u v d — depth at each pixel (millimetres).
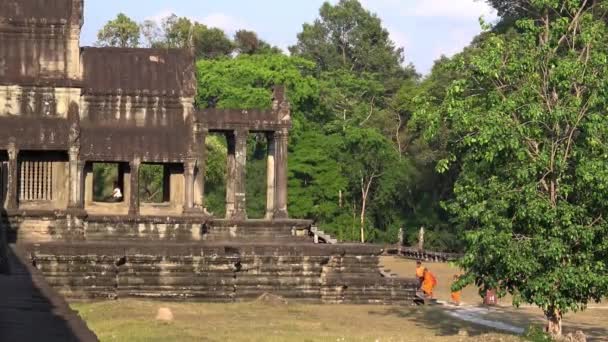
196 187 54812
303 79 101938
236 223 54250
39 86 52781
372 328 40406
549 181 35781
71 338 20125
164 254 48375
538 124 35688
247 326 38625
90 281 47625
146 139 53406
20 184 53000
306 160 91125
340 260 50656
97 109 53500
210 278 48750
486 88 37344
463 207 37156
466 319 45250
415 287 50781
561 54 39625
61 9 53812
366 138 94625
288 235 54938
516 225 35469
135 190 52969
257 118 55406
